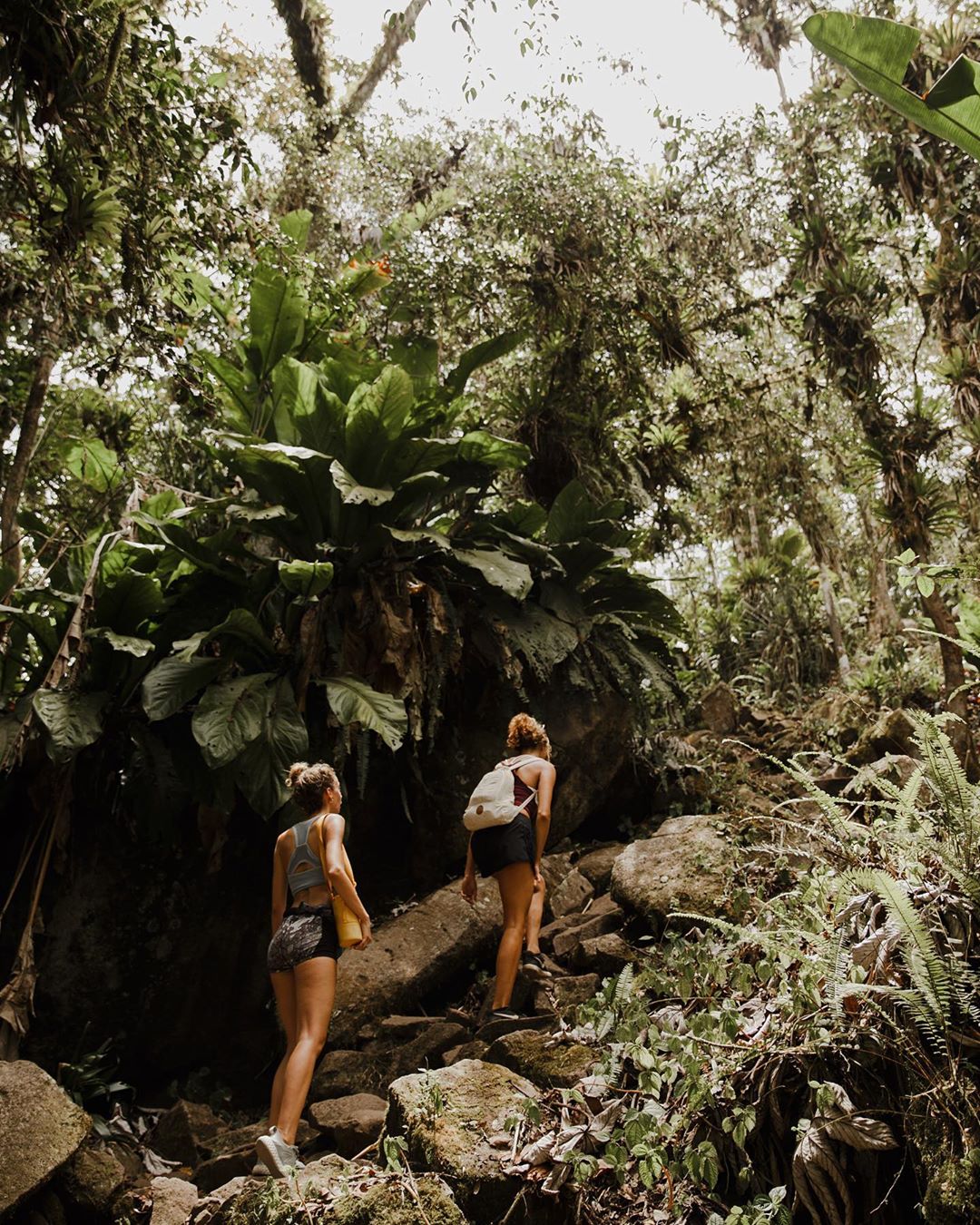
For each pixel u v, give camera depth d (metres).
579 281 8.68
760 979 3.12
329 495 5.95
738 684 11.41
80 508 9.12
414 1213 2.71
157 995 5.12
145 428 9.48
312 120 10.13
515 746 4.73
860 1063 2.63
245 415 6.88
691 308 9.88
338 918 3.53
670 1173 2.59
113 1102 4.76
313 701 5.77
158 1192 3.59
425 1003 5.03
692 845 4.89
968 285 8.25
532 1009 4.39
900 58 3.40
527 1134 2.94
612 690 6.63
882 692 8.64
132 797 5.14
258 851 5.46
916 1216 2.45
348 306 6.52
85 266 5.65
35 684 5.64
